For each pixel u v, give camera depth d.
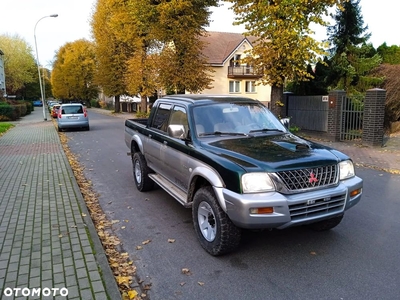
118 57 34.97
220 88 39.56
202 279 3.49
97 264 3.69
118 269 3.71
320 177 3.67
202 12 21.42
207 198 3.91
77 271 3.54
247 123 4.98
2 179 7.70
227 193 3.55
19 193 6.55
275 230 4.71
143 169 6.55
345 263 3.78
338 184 3.82
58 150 12.09
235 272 3.62
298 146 4.13
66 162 9.70
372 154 10.46
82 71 64.06
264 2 11.84
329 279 3.45
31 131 19.83
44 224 4.90
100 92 67.81
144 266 3.79
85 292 3.17
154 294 3.24
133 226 4.99
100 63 37.12
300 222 3.51
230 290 3.28
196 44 21.56
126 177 8.08
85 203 5.94
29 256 3.89
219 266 3.76
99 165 9.52
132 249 4.23
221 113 4.97
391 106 15.14
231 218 3.55
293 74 13.12
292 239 4.42
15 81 60.75
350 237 4.47
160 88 24.81
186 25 20.48
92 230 4.66
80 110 19.45
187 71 21.30
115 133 18.03
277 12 11.88
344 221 5.05
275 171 3.47
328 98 13.90
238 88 40.62
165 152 5.23
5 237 4.44
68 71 64.75
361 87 16.23
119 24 26.62
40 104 80.50
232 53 39.06
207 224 4.07
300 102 16.53
